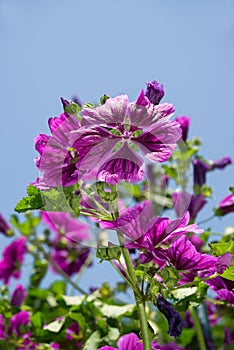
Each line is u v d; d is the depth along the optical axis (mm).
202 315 902
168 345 853
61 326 849
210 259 602
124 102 557
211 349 894
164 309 603
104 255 586
